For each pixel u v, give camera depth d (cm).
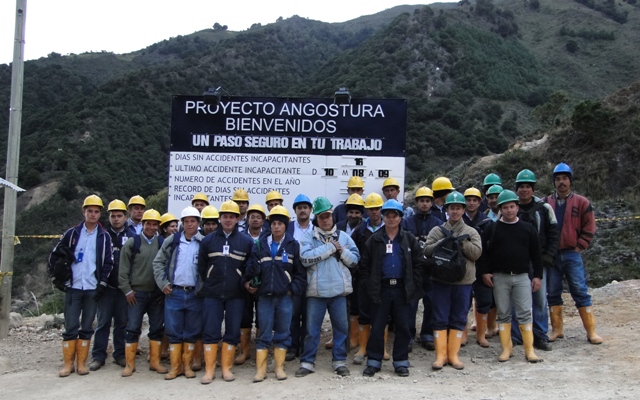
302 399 588
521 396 563
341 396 589
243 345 760
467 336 828
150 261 730
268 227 773
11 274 941
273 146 922
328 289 679
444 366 691
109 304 752
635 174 2159
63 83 6066
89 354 822
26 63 6550
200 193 862
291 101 923
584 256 1645
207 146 929
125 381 691
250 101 927
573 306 992
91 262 726
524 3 9419
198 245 720
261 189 922
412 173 4156
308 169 917
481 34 6769
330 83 5869
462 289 697
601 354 697
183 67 6219
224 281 682
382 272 673
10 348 866
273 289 669
